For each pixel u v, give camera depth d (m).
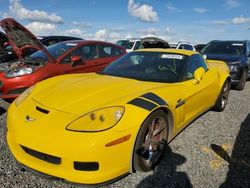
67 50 6.07
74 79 3.56
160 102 2.88
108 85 3.16
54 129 2.42
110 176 2.44
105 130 2.38
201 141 3.78
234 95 7.17
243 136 4.04
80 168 2.38
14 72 5.11
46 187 2.61
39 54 6.11
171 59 3.96
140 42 13.77
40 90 3.20
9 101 5.25
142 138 2.64
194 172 2.96
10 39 5.60
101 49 6.87
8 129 2.90
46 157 2.45
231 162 3.23
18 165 2.76
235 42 9.12
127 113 2.56
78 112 2.55
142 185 2.69
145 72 3.74
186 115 3.62
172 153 3.37
